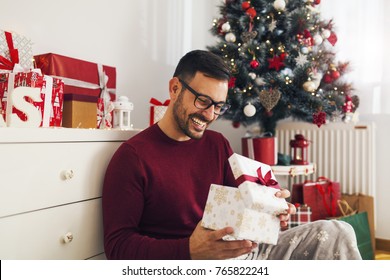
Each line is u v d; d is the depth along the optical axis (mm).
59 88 1054
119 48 1823
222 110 1686
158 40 2082
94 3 1678
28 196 831
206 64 943
